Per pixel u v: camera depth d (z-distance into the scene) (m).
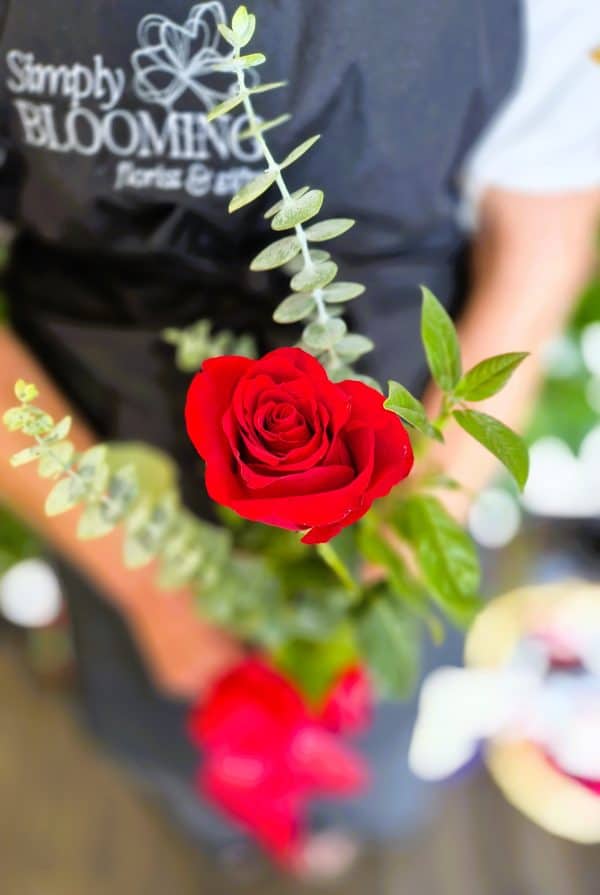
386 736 0.82
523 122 0.52
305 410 0.34
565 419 0.98
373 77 0.45
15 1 0.43
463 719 0.98
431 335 0.37
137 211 0.50
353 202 0.49
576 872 1.06
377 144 0.47
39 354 0.59
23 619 1.15
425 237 0.54
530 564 1.19
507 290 0.57
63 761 1.20
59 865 1.11
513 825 1.10
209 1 0.42
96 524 0.47
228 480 0.34
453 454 0.56
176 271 0.53
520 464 0.36
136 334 0.54
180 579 0.56
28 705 1.25
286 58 0.44
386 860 1.10
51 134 0.47
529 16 0.47
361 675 0.67
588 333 0.94
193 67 0.44
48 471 0.41
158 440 0.59
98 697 0.83
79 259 0.55
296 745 0.70
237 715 0.68
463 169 0.54
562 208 0.56
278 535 0.55
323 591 0.58
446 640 0.79
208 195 0.48
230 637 0.72
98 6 0.42
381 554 0.47
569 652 1.02
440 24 0.44
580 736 1.00
